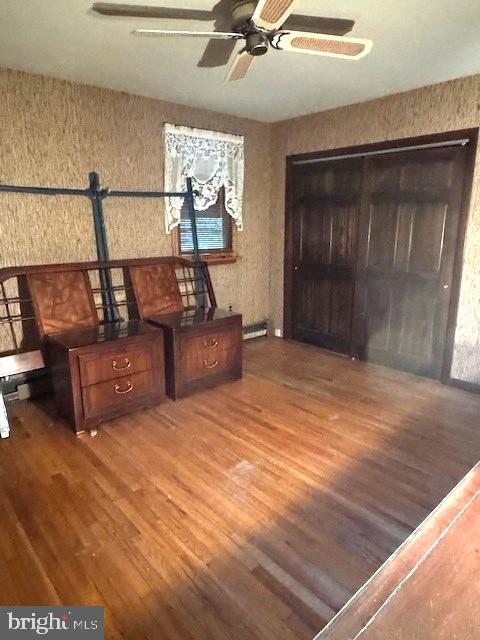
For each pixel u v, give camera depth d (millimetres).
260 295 4633
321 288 4188
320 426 2680
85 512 1902
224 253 4160
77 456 2352
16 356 2697
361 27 2117
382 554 1648
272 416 2820
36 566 1607
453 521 1127
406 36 2225
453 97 2965
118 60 2561
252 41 1781
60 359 2582
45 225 2994
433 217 3230
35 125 2850
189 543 1717
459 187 3053
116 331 2840
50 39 2246
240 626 1367
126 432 2617
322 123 3820
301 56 2482
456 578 955
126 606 1442
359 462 2277
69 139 3010
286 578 1544
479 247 3014
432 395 3152
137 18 2031
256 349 4293
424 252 3334
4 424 2541
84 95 3027
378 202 3551
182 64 2629
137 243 3496
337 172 3814
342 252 3918
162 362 2936
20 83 2750
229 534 1764
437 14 1985
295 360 3951
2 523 1836
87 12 1958
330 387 3309
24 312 2992
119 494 2023
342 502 1952
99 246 3217
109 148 3209
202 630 1354
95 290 3219
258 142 4230
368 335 3850
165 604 1447
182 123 3592
